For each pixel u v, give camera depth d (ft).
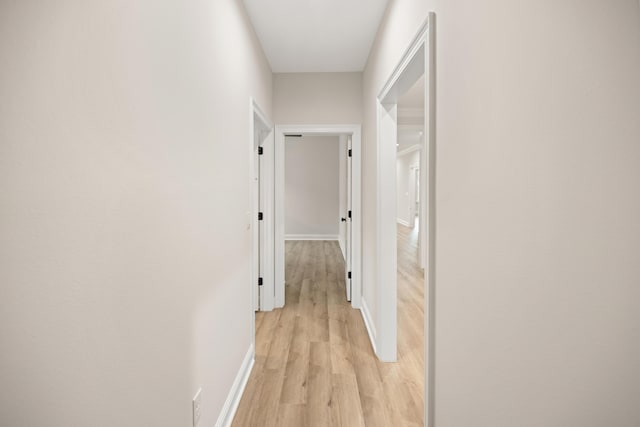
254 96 9.07
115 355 2.97
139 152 3.31
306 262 20.47
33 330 2.19
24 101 2.10
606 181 2.02
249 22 8.41
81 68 2.52
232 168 6.73
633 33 1.85
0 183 1.98
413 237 31.09
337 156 28.89
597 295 2.10
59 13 2.32
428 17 4.60
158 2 3.65
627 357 1.95
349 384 7.71
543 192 2.50
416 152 36.83
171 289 4.03
